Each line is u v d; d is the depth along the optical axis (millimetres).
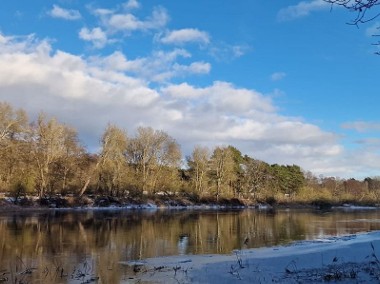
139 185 91688
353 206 132625
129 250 25438
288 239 32188
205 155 107250
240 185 121750
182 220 52844
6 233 33406
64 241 29203
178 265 19453
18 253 23672
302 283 13656
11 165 70688
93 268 19078
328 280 13750
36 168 73500
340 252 22312
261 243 29594
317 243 28812
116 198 85688
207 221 51594
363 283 12922
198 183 105812
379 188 175375
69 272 18078
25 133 73000
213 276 16203
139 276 16875
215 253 24297
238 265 18688
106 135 82875
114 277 16812
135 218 54781
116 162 88375
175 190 101188
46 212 62188
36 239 29984
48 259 21719
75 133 81062
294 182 133750
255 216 64562
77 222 45281
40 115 74375
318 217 63656
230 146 124062
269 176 128375
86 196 81500
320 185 174750
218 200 107250
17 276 17203
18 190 68125
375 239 29328
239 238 32781
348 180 183625
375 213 80938
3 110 69375
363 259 19656
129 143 96250
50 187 76688
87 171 82312
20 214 56500
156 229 39438
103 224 43812
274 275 15844
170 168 101938
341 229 41656
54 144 75375
